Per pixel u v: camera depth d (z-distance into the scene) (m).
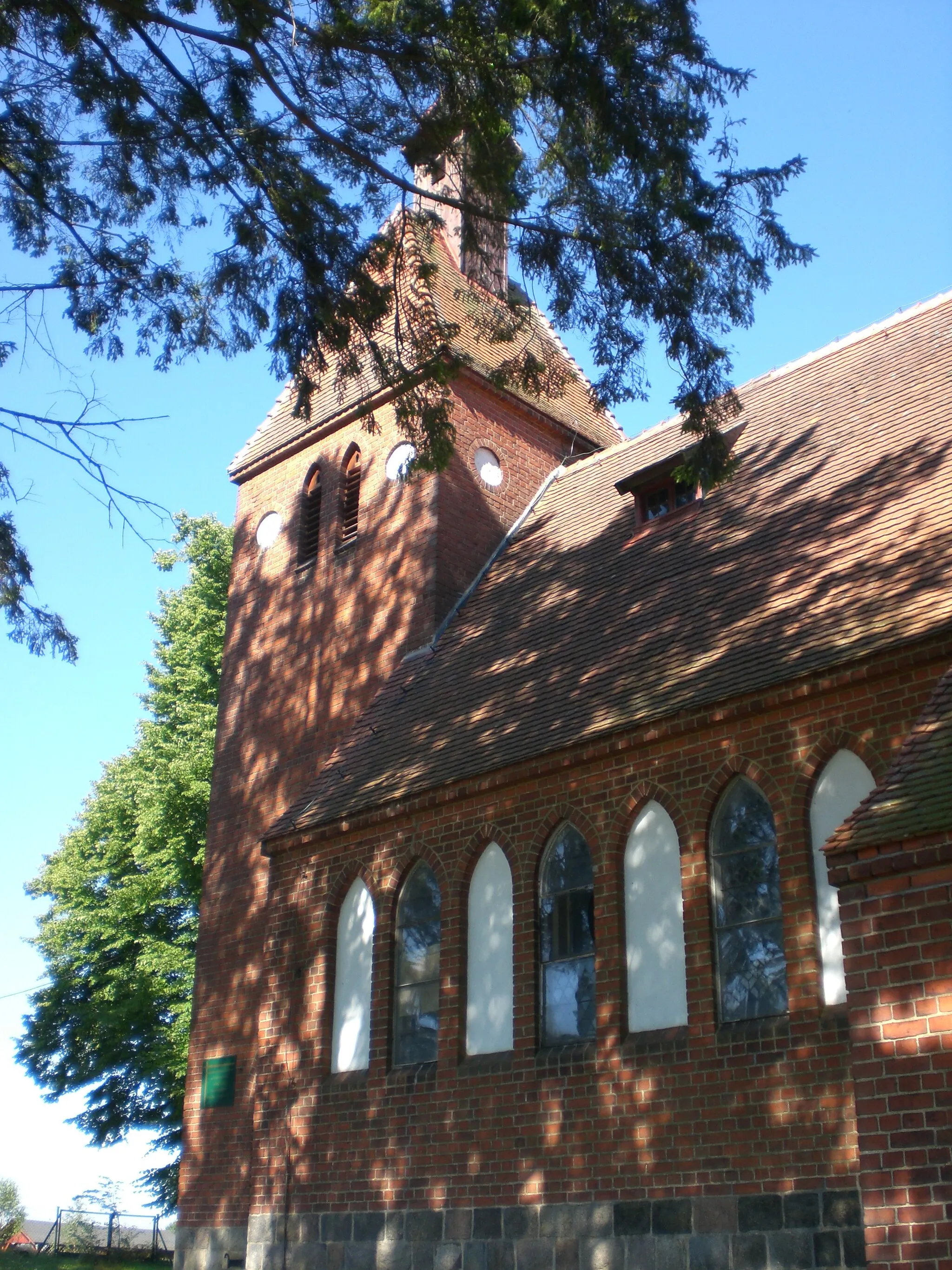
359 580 23.09
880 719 12.48
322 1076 17.36
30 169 12.71
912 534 14.30
